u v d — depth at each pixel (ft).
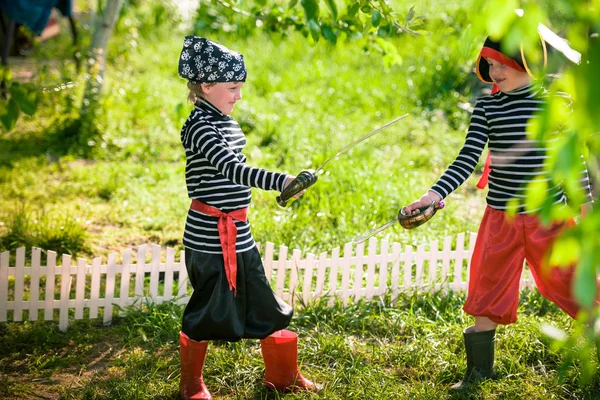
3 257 14.05
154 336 14.07
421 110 30.27
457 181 11.50
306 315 15.03
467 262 17.93
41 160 24.14
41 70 26.91
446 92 31.30
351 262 15.61
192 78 11.05
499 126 11.39
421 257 16.06
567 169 5.29
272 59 35.73
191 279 11.51
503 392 12.24
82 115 26.37
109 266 14.69
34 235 18.37
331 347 13.61
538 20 5.39
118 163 24.66
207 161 11.02
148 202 21.39
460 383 12.41
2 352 13.43
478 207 21.93
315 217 20.25
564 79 5.49
